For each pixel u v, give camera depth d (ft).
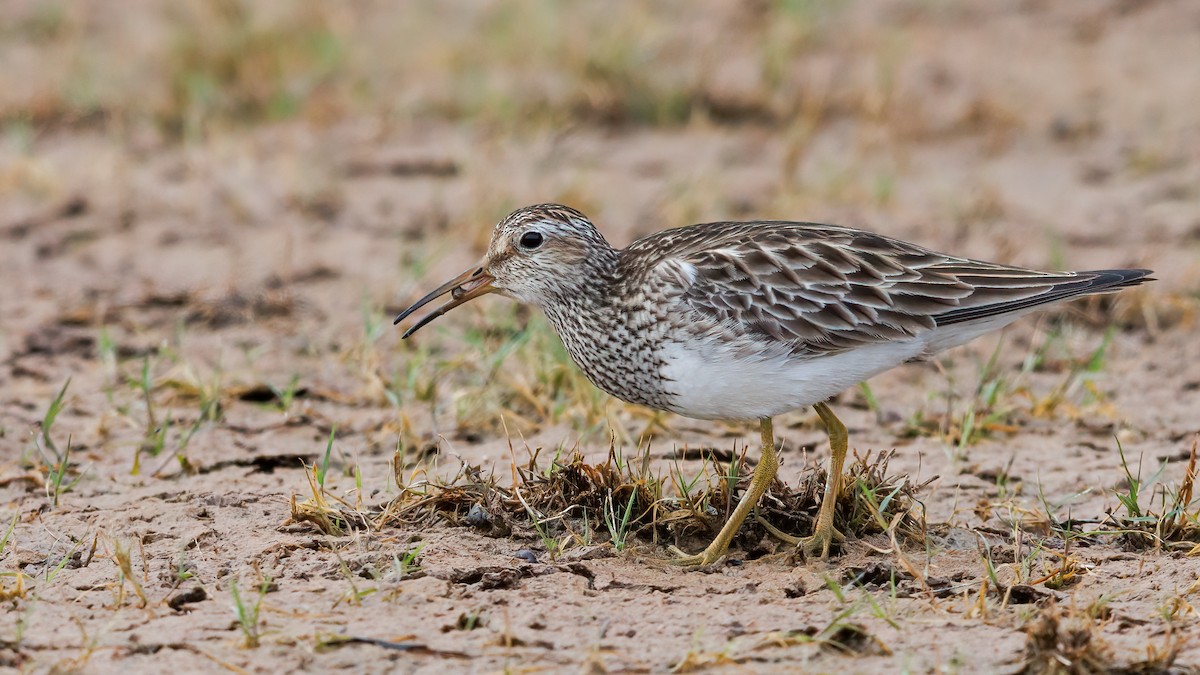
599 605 30.53
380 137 66.13
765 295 33.24
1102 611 29.86
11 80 71.00
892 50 74.38
